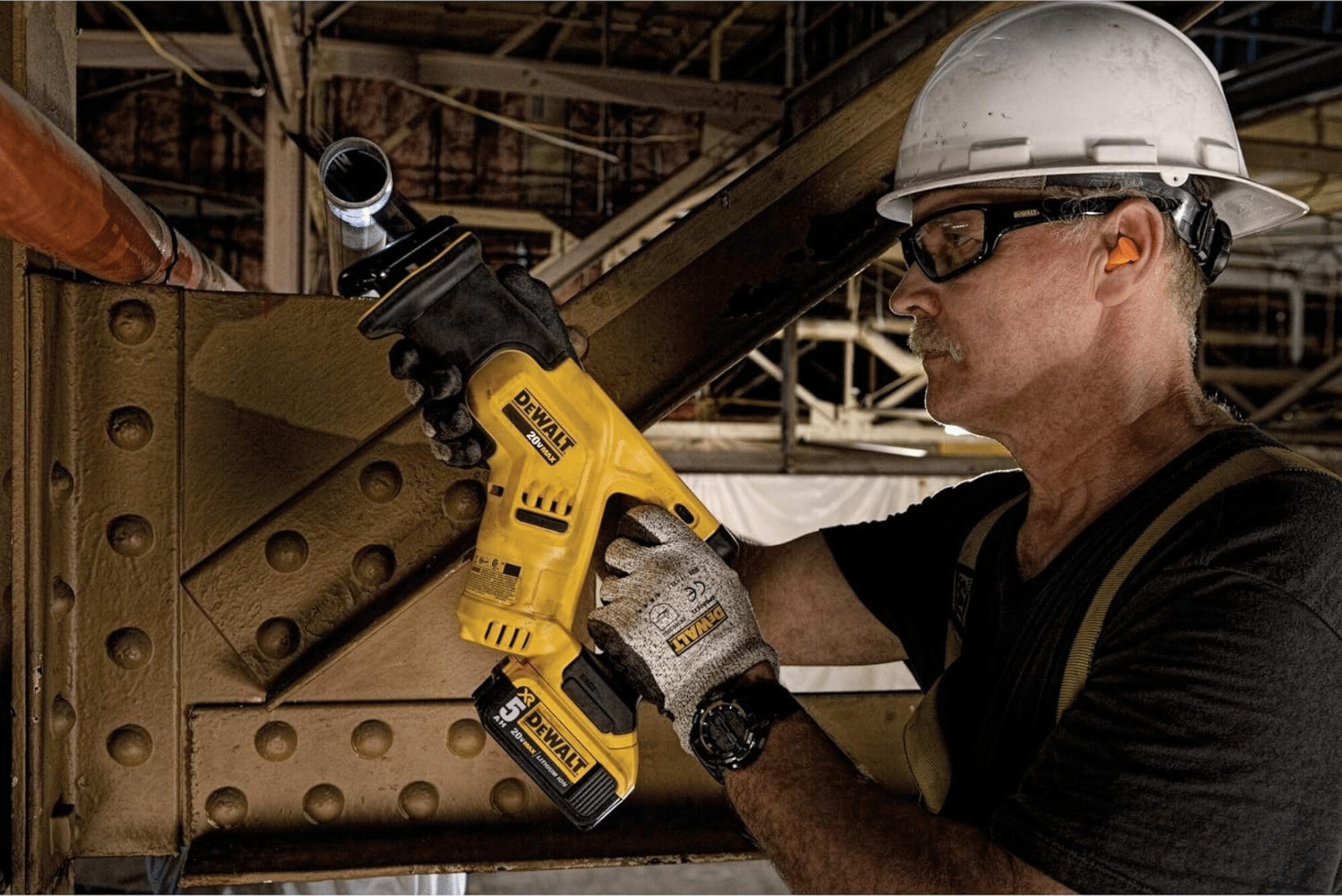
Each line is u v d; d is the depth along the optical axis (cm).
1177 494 84
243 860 108
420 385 92
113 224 92
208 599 109
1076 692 82
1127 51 93
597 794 97
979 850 78
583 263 586
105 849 109
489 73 505
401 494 112
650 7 656
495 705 95
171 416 108
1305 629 72
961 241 95
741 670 93
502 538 94
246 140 764
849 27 600
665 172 834
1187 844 70
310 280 539
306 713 112
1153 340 92
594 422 96
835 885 80
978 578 106
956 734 102
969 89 95
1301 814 71
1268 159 546
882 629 125
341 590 111
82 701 108
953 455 668
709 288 115
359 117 782
